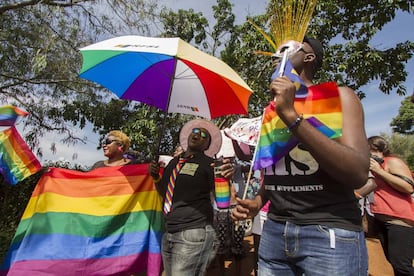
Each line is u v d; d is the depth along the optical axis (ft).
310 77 5.40
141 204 11.73
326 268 4.45
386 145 12.26
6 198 16.71
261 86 28.48
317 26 24.99
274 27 6.06
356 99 4.74
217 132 13.34
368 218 13.06
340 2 24.79
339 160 4.01
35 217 10.96
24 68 24.25
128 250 11.20
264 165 5.26
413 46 24.26
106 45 9.40
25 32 22.47
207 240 9.14
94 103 29.50
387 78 24.99
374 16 23.81
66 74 25.77
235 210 5.58
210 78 10.26
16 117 11.14
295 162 4.94
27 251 10.53
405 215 10.55
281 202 5.12
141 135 27.91
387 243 11.39
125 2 21.98
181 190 9.43
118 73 10.95
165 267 9.50
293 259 4.97
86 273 10.68
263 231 5.66
